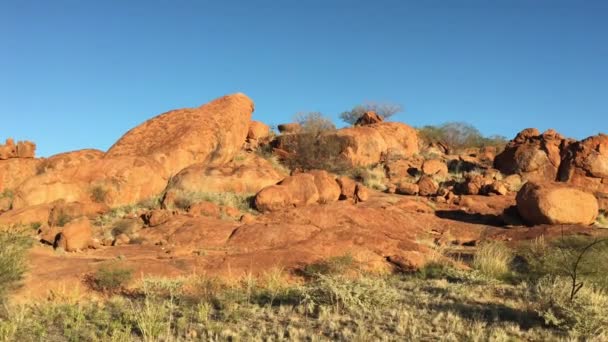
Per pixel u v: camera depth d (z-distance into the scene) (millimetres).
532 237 16953
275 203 20250
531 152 28516
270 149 33531
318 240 13969
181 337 7195
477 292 10133
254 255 12547
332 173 30734
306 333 7344
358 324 7680
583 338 7262
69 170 21266
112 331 7430
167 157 24250
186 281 10336
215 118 28141
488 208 22750
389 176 30719
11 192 23328
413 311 8453
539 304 8531
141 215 18859
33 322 7844
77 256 13398
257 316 8320
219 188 22422
